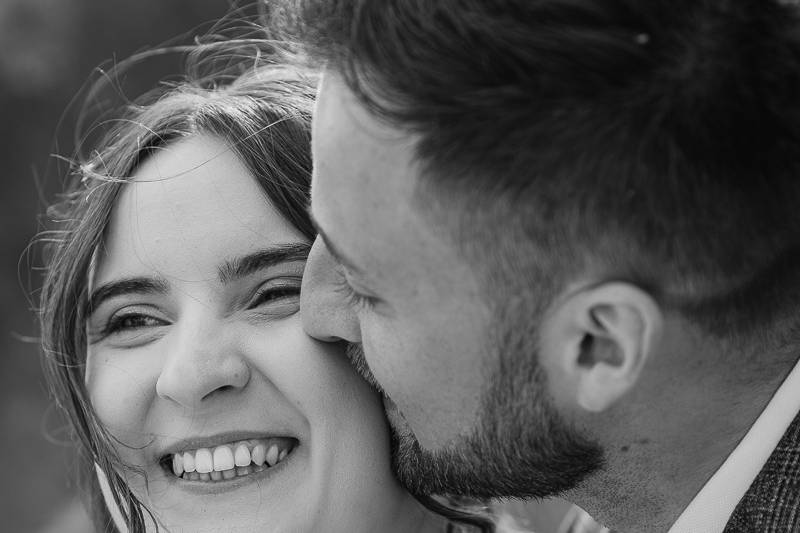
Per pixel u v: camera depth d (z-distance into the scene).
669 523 1.86
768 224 1.57
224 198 2.04
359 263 1.68
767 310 1.65
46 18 9.46
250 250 2.01
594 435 1.75
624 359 1.63
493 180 1.55
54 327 2.21
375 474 2.02
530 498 1.92
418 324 1.70
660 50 1.50
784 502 1.64
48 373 2.38
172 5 9.38
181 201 2.04
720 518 1.73
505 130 1.52
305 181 2.06
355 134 1.59
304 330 1.99
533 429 1.75
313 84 2.19
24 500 7.89
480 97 1.52
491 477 1.85
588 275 1.59
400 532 2.12
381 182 1.59
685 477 1.79
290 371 1.97
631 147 1.51
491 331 1.67
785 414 1.69
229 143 2.07
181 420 2.02
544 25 1.50
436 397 1.77
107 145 2.47
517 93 1.51
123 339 2.10
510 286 1.62
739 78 1.52
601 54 1.49
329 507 2.00
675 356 1.65
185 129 2.10
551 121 1.51
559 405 1.72
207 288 2.01
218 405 2.00
